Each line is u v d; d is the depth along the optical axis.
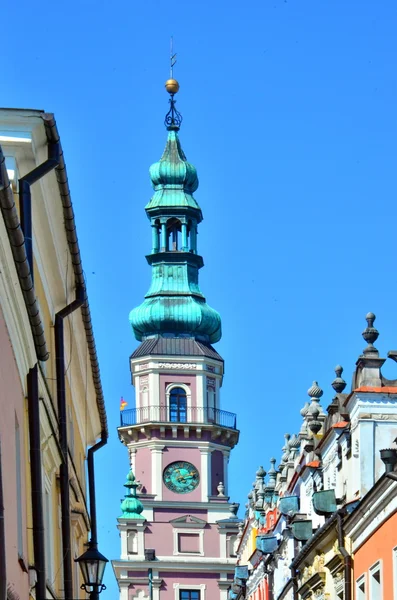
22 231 29.30
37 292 36.38
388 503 50.00
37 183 33.16
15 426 30.38
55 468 39.38
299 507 75.75
